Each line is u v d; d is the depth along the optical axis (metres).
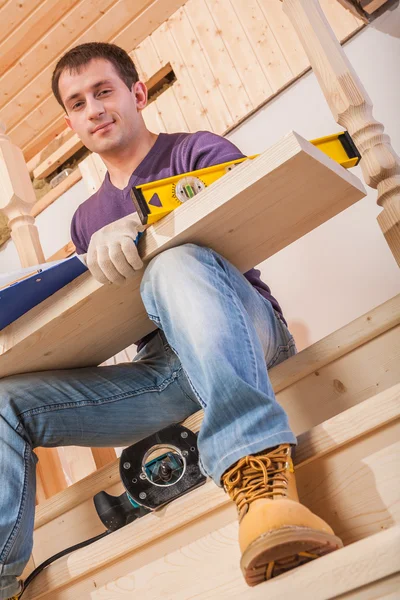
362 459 0.94
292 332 2.16
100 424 1.21
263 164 0.95
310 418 1.19
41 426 1.17
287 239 1.18
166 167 1.48
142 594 1.07
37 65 2.88
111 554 1.10
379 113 2.18
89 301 1.07
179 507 1.04
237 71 2.55
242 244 1.12
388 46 2.23
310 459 0.96
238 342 0.92
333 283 2.14
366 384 1.16
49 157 3.03
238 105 2.52
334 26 2.32
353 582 0.75
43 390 1.19
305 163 0.96
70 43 2.85
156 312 1.01
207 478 1.06
